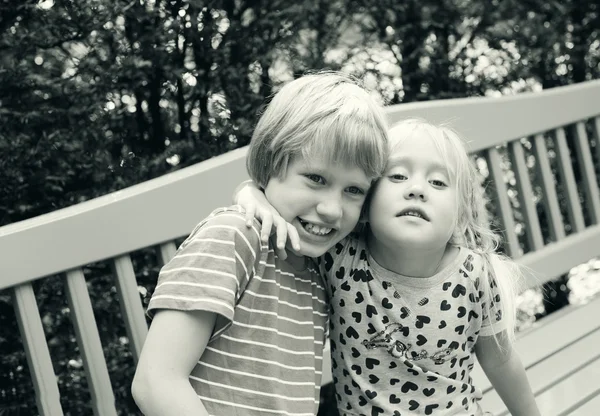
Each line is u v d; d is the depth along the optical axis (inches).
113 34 88.8
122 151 93.0
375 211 56.1
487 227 63.4
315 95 53.9
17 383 88.6
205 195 70.8
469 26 117.0
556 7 124.7
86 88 87.3
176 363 49.2
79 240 63.6
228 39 95.0
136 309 67.2
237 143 94.9
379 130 53.7
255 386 52.5
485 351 62.9
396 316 57.8
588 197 111.2
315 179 53.3
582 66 129.1
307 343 55.8
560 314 100.6
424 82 115.3
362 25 110.4
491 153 98.8
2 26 86.0
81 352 64.7
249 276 52.7
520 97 101.3
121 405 92.5
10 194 85.7
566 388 80.3
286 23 99.0
